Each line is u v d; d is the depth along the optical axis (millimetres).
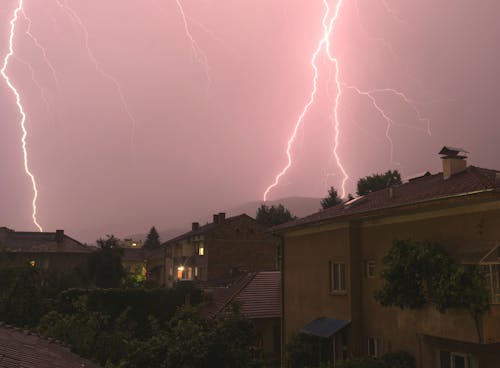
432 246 11359
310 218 18094
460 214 11375
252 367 9578
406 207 12281
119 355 14477
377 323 14109
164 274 60906
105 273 39812
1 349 6793
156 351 8922
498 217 10398
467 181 12070
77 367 7922
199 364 8703
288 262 19359
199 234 45656
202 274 45094
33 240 50906
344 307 15211
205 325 9609
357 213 14289
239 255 45188
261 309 23094
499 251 10156
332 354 15641
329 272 16281
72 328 14930
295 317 18391
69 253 48188
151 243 115875
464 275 9961
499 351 10523
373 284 14438
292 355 16078
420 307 11531
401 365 12109
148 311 24922
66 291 23719
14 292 18922
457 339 10422
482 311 9695
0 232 51656
